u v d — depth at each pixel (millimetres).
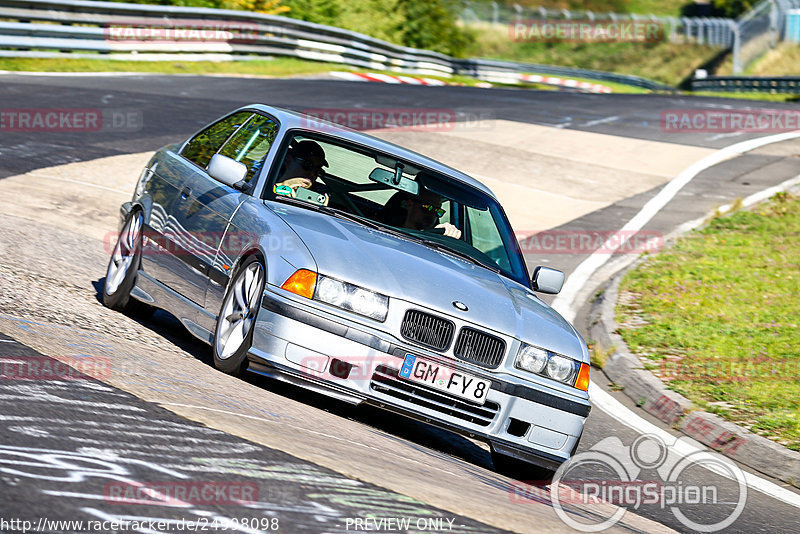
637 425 17578
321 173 14555
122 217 16844
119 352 11812
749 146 50219
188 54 62781
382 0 100938
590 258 30359
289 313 11680
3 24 50062
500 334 12133
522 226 32969
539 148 45125
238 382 12086
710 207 37906
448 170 15875
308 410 11672
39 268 17281
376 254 12609
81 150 31453
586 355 12891
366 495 7969
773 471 15773
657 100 71375
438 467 10688
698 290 26984
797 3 138625
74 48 54188
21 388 9023
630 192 39344
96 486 6719
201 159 16078
